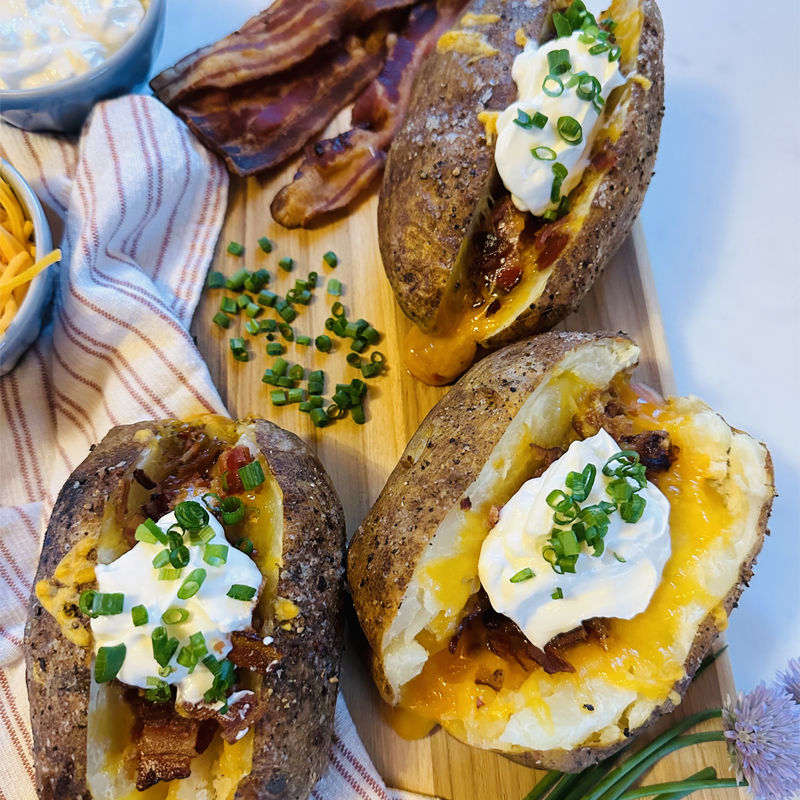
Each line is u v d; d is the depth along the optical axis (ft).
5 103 1.34
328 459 1.35
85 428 1.36
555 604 1.11
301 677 1.10
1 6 1.37
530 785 1.20
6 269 1.28
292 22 1.49
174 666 1.06
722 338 1.44
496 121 1.25
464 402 1.19
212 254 1.43
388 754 1.21
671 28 1.60
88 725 1.07
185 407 1.32
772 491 1.17
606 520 1.10
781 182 1.51
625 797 1.14
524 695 1.13
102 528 1.12
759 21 1.60
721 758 1.20
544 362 1.18
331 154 1.44
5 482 1.33
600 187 1.26
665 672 1.13
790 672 1.18
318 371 1.38
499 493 1.16
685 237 1.48
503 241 1.31
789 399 1.41
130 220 1.38
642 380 1.35
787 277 1.46
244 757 1.08
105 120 1.38
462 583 1.14
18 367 1.36
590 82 1.23
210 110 1.47
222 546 1.09
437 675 1.17
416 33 1.50
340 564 1.18
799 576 1.33
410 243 1.30
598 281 1.39
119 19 1.38
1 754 1.18
